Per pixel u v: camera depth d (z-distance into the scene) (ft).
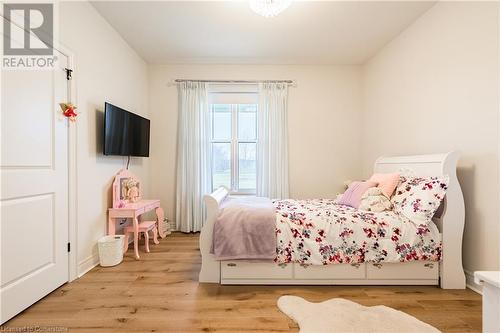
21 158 5.64
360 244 6.81
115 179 9.30
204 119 12.91
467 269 7.09
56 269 6.68
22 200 5.66
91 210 8.22
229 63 12.98
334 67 13.26
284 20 9.09
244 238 6.81
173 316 5.58
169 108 13.09
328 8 8.36
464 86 7.22
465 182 7.19
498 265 6.31
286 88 13.01
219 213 7.14
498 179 6.30
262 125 12.94
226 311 5.79
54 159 6.62
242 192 13.51
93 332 5.04
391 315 5.55
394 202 7.70
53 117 6.59
